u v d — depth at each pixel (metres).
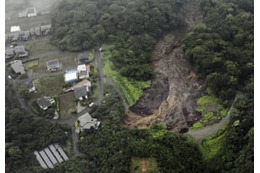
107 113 88.12
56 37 117.25
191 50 103.31
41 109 91.56
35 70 106.31
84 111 91.19
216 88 91.38
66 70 104.69
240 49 100.50
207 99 91.50
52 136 82.25
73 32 115.44
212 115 86.62
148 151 74.69
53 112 90.50
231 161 74.25
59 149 81.00
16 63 106.94
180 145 77.00
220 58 96.19
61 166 75.81
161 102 93.06
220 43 102.31
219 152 77.31
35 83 100.88
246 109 82.44
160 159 73.12
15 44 118.00
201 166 74.75
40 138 82.25
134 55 105.94
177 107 90.88
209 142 79.94
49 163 78.12
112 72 102.62
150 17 117.19
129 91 96.31
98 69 104.62
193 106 90.50
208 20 116.56
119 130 83.44
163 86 98.06
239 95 88.25
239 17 110.50
